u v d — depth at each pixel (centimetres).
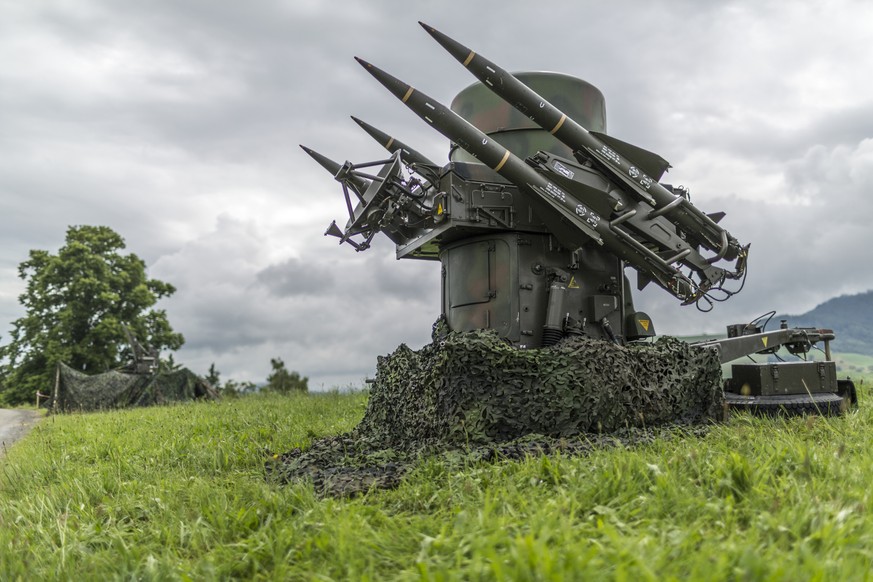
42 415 2584
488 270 879
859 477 482
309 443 962
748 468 487
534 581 323
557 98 954
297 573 405
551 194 845
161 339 4362
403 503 552
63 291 4194
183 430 1223
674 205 930
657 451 651
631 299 965
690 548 367
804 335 1068
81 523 566
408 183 863
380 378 950
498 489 518
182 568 429
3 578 441
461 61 862
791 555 343
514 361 759
